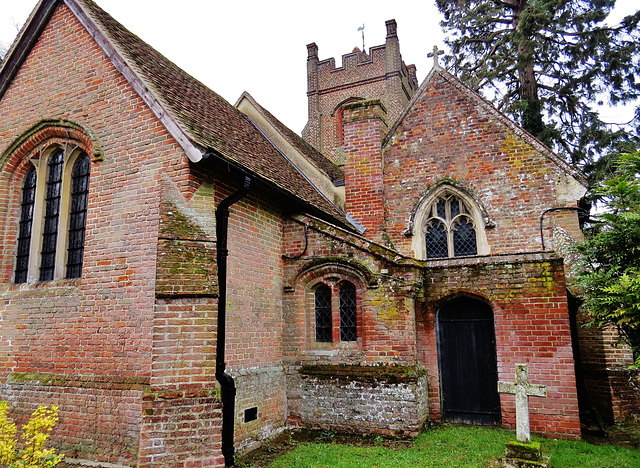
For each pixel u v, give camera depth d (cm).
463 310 948
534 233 1094
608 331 995
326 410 879
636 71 1611
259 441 806
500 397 883
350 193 1272
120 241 737
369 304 889
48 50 898
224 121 1076
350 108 1311
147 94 756
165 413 613
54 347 759
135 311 696
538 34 1711
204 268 678
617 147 1623
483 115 1195
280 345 938
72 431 699
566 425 817
